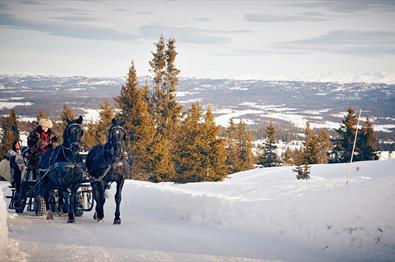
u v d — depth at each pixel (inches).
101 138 2089.1
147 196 849.5
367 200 464.4
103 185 628.7
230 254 412.8
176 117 2269.9
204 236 506.0
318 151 2704.2
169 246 443.8
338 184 776.9
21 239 453.4
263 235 507.2
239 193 773.9
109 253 403.2
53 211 690.8
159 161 1911.9
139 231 537.6
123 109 1953.7
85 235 494.3
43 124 673.0
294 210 505.4
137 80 1974.7
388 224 421.7
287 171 1932.8
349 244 424.5
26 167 659.4
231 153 3056.1
